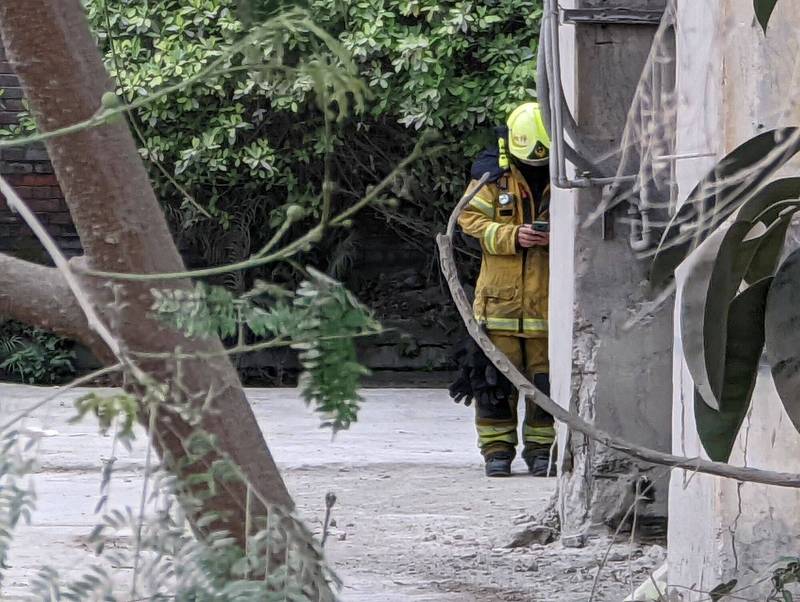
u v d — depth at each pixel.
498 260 15.58
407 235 28.48
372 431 20.02
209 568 2.72
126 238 4.43
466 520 12.99
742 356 5.60
